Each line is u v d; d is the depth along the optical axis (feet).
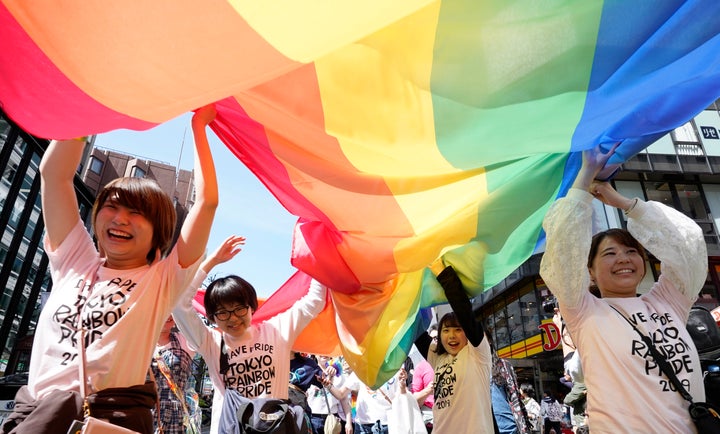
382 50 6.26
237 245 9.81
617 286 7.33
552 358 62.49
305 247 10.61
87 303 5.49
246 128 7.92
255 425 8.55
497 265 10.56
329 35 4.58
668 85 6.22
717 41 5.73
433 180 8.70
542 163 8.88
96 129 5.16
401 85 6.57
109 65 4.37
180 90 4.75
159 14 4.04
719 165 50.98
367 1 4.29
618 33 5.69
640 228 7.42
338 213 9.55
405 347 12.36
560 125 6.67
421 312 12.90
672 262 7.11
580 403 12.19
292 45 4.57
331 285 10.87
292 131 7.67
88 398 4.88
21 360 71.26
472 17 5.79
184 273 6.12
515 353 63.62
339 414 20.40
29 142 66.69
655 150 51.55
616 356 6.37
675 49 5.72
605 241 7.57
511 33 5.88
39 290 78.02
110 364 5.19
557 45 5.87
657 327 6.67
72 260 5.99
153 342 5.83
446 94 6.49
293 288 12.73
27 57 4.31
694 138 52.29
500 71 6.13
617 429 5.97
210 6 4.04
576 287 6.72
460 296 10.89
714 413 5.78
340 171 8.52
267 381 9.79
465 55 6.12
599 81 6.04
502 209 9.32
